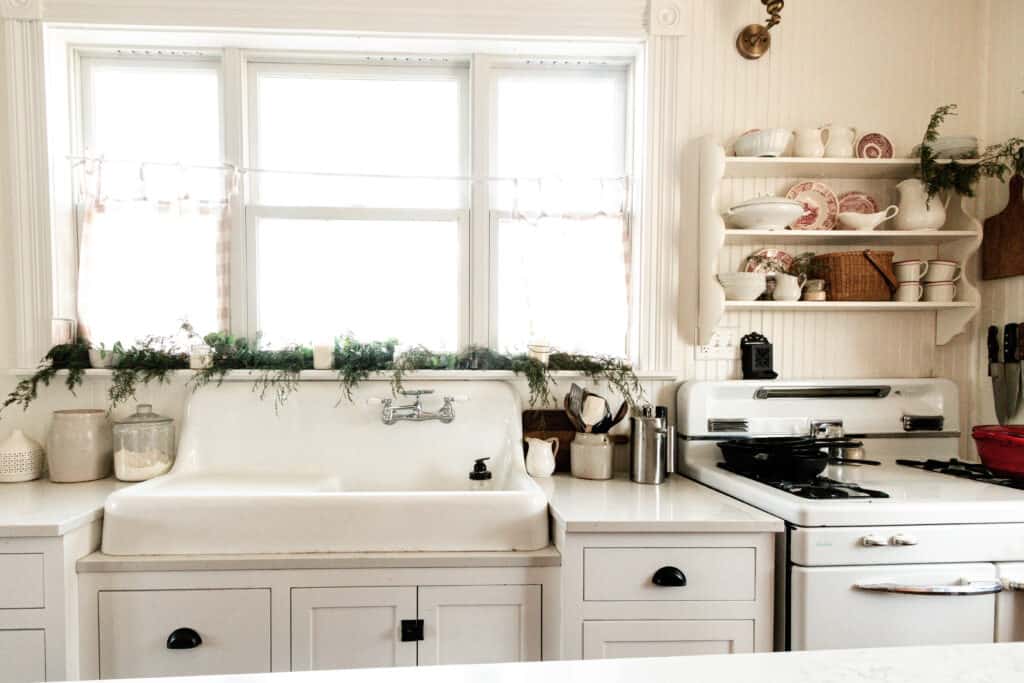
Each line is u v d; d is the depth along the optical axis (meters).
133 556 1.39
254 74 2.10
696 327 2.03
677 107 2.03
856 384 1.99
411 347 2.04
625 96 2.20
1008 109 2.02
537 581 1.43
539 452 1.90
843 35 2.10
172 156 2.09
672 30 2.02
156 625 1.38
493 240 2.14
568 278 2.11
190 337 1.97
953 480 1.65
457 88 2.16
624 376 2.02
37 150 1.90
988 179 2.06
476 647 1.43
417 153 2.16
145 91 2.09
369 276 2.13
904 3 2.11
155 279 2.01
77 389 1.93
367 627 1.41
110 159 1.96
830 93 2.10
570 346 2.11
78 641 1.37
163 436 1.83
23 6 1.88
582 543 1.39
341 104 2.14
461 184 2.15
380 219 2.12
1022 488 1.54
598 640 1.40
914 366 2.13
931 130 1.98
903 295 1.99
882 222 2.09
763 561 1.39
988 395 2.08
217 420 1.87
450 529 1.45
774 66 2.09
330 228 2.11
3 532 1.30
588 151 2.19
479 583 1.43
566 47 2.08
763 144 1.94
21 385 1.89
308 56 2.09
